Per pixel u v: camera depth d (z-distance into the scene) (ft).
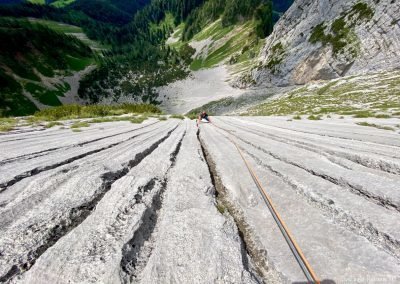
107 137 40.83
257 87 526.98
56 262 9.24
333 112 122.83
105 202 14.32
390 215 12.19
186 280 8.40
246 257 10.19
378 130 49.85
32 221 12.25
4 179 17.66
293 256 10.07
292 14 485.15
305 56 410.11
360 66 318.86
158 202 15.44
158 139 39.06
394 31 287.07
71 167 21.06
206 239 10.65
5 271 8.96
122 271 8.94
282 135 42.63
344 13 364.58
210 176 19.94
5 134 44.47
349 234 11.03
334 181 17.61
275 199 15.51
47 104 600.39
